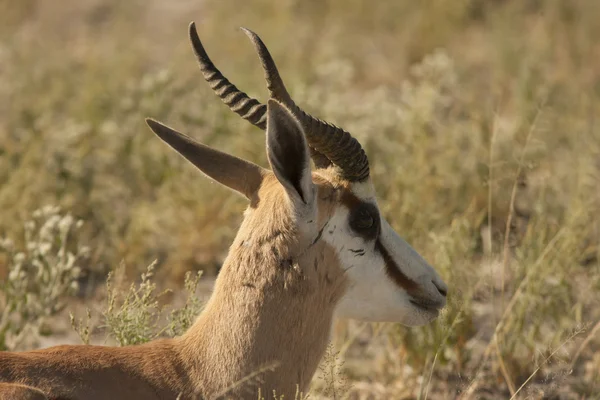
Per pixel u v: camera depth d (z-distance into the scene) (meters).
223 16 43.59
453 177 22.77
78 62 36.47
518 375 16.88
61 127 27.47
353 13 44.50
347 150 11.84
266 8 44.78
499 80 32.41
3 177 23.17
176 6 46.47
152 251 21.89
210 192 22.67
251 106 12.12
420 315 12.80
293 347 11.70
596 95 31.47
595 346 17.58
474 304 18.67
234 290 11.69
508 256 19.23
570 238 18.14
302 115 11.58
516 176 17.73
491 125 24.06
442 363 17.03
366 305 12.49
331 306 12.12
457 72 31.36
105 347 11.64
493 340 16.84
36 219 20.89
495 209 21.94
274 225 11.65
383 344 18.39
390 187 22.27
